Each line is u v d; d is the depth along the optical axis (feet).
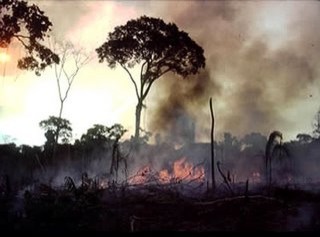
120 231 24.81
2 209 27.20
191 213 26.94
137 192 31.40
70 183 31.73
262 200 28.19
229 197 29.25
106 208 27.68
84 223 25.89
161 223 25.64
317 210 26.40
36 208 26.89
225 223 25.48
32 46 46.68
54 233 24.70
